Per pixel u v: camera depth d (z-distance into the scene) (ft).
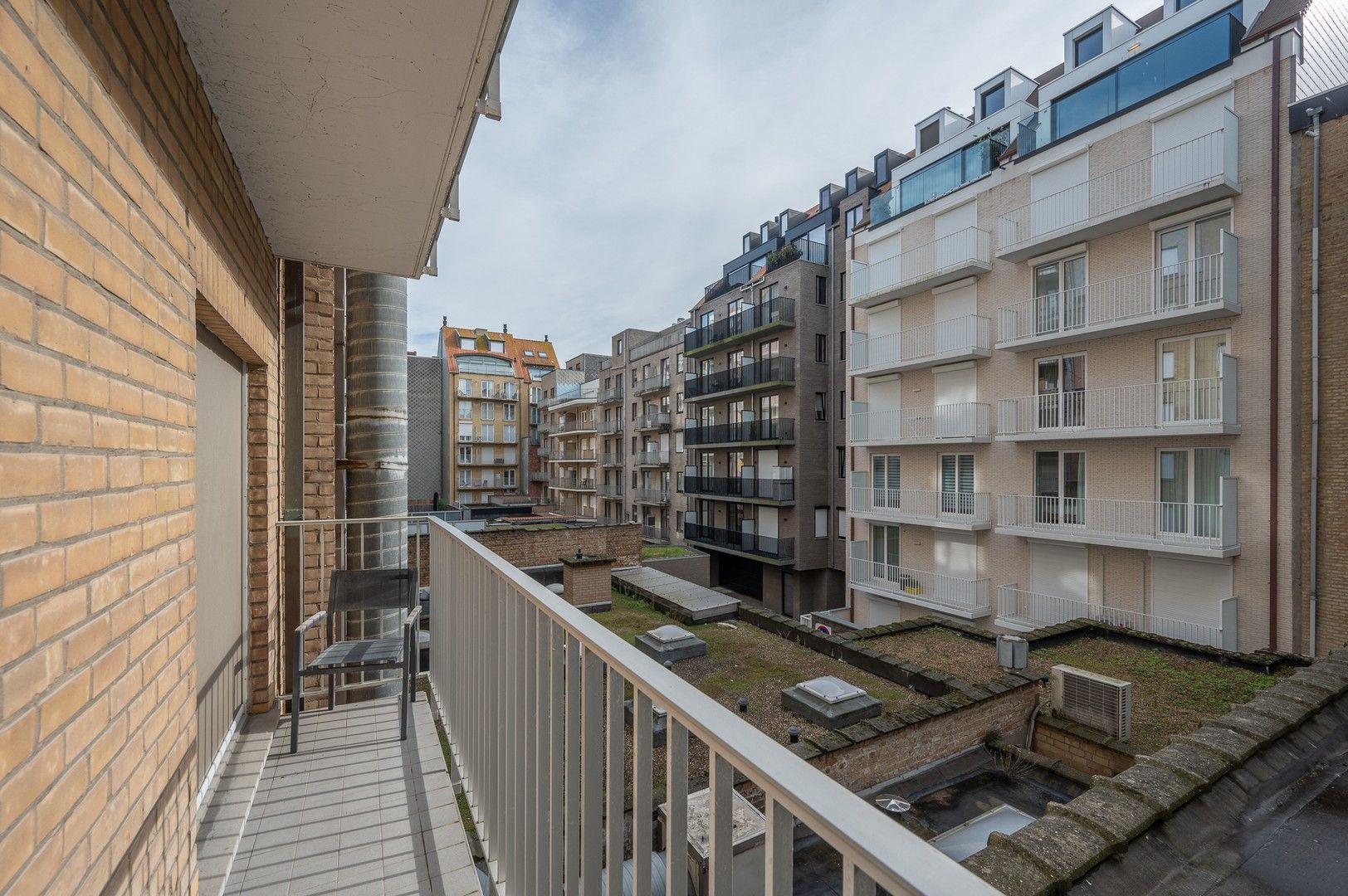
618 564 60.85
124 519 4.55
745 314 83.05
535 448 169.78
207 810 8.17
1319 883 10.91
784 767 2.08
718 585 95.81
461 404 158.81
